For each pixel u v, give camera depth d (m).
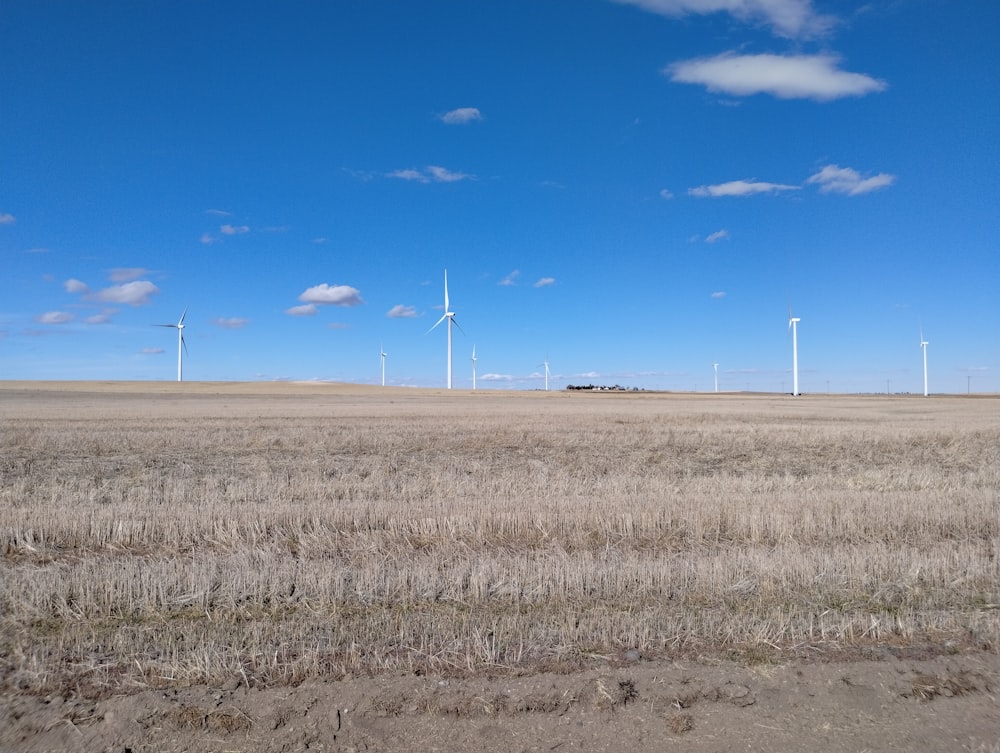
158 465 21.05
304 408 60.72
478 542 11.16
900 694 5.61
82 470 19.77
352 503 13.56
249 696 5.48
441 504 13.37
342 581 8.27
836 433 31.61
